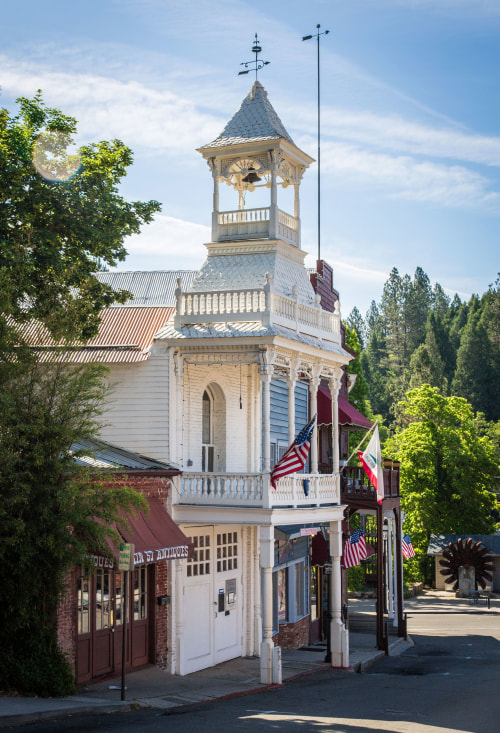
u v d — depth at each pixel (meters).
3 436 17.83
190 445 25.81
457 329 154.50
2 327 18.73
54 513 18.20
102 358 24.66
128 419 25.02
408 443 66.62
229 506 24.08
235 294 26.05
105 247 24.38
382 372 158.00
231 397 27.92
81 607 20.41
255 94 29.12
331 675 26.28
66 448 18.81
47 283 22.84
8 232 22.98
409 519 65.06
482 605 55.09
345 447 40.44
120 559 18.69
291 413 26.02
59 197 23.72
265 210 28.14
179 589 24.45
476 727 17.44
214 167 28.72
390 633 37.50
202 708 19.14
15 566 17.89
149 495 23.53
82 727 15.62
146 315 27.03
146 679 22.00
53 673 18.36
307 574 33.56
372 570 55.97
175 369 25.02
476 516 66.38
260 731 16.11
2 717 15.55
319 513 26.73
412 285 162.88
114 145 25.00
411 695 21.91
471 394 119.50
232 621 27.66
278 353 25.11
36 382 19.27
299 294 28.66
